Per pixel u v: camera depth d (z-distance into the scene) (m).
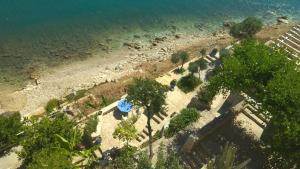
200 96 43.69
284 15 81.69
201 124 38.72
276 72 31.11
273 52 33.47
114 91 51.62
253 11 82.75
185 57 54.00
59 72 59.47
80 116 45.41
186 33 72.50
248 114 36.91
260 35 64.38
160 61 60.72
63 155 32.12
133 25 73.62
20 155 37.44
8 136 41.12
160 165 28.53
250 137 34.97
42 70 59.62
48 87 56.03
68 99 51.62
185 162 34.03
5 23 70.00
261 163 32.75
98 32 70.44
